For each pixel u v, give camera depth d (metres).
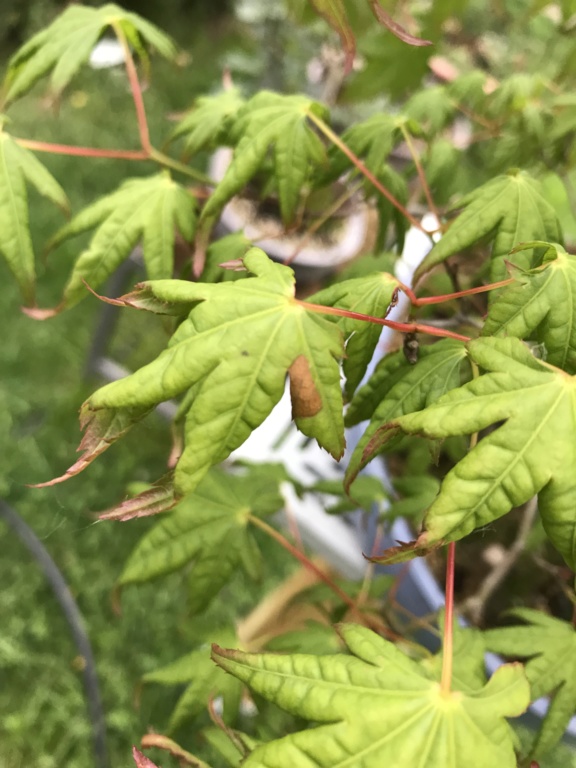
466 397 0.11
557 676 0.16
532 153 0.22
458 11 0.23
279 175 0.17
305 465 0.30
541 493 0.11
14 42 0.60
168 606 0.38
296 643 0.19
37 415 0.44
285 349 0.12
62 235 0.18
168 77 0.62
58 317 0.48
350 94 0.26
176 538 0.19
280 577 0.39
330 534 0.28
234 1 0.65
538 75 0.23
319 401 0.12
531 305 0.13
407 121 0.19
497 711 0.11
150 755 0.32
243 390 0.12
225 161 0.40
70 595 0.37
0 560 0.38
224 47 0.65
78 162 0.54
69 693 0.35
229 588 0.38
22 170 0.16
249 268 0.13
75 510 0.40
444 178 0.24
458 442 0.21
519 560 0.24
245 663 0.11
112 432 0.12
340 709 0.11
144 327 0.48
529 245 0.13
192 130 0.20
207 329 0.12
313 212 0.33
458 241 0.15
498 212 0.15
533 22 0.29
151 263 0.18
